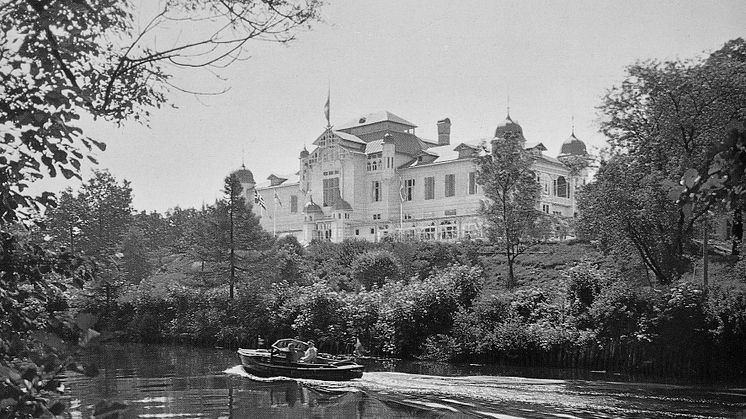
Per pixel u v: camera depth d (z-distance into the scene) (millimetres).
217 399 27891
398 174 111500
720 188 5383
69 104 6758
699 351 34531
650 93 44438
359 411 25203
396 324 44125
